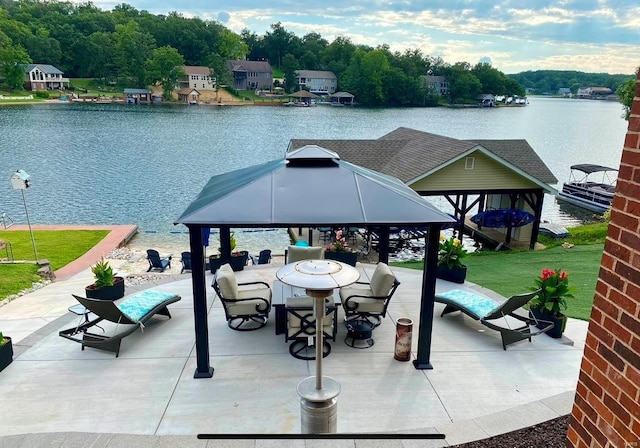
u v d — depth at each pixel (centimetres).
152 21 11288
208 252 1571
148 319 661
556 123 8012
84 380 546
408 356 591
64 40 9931
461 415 482
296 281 343
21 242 1529
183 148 4056
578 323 769
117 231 1733
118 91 9781
